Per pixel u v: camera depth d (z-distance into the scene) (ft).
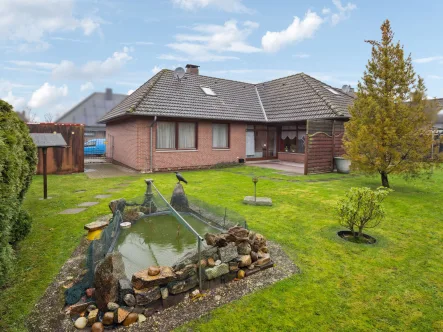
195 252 13.20
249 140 64.49
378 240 18.53
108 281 10.88
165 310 11.30
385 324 10.78
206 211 20.92
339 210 19.22
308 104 58.59
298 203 27.43
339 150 51.06
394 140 31.91
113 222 16.90
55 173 47.19
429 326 10.72
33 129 45.80
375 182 39.55
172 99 54.03
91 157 74.79
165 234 17.72
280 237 18.76
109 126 68.23
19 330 10.05
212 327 10.40
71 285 12.80
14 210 13.70
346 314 11.28
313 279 13.71
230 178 42.63
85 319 10.53
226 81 71.26
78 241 17.90
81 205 26.37
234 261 13.62
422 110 31.63
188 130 54.39
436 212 24.84
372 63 33.91
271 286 13.06
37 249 16.65
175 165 52.29
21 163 14.71
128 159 53.93
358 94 35.27
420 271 14.64
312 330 10.36
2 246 11.46
